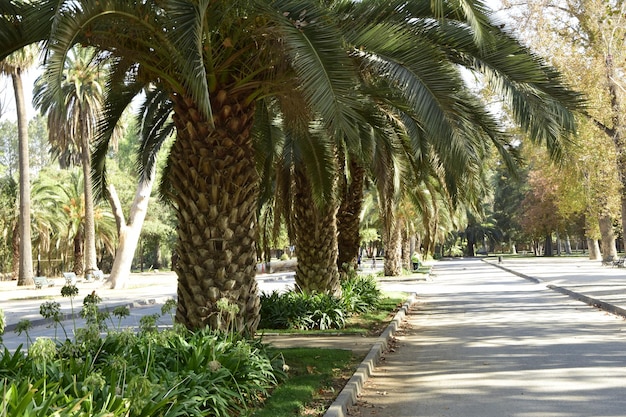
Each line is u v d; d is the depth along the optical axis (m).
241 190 9.58
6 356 6.12
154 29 8.34
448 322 16.98
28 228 42.06
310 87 7.08
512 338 13.34
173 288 35.91
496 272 49.88
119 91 11.51
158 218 69.56
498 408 7.47
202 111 9.26
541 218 80.06
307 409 7.11
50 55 7.11
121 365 5.54
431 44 8.39
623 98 20.77
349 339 13.16
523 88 8.78
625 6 20.28
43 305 7.09
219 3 8.26
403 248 53.09
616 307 17.83
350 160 19.30
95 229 59.94
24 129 40.53
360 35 8.19
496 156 19.30
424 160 13.41
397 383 9.16
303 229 17.05
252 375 7.29
